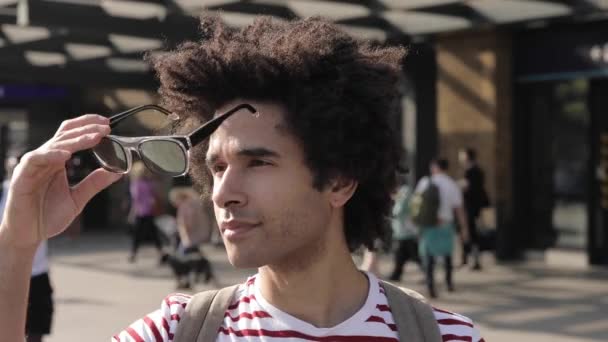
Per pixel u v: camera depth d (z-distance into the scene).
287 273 1.73
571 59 13.35
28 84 19.31
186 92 1.73
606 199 13.58
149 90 18.44
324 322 1.74
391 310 1.77
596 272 12.97
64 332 8.81
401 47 1.84
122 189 20.98
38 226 1.67
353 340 1.72
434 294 10.75
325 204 1.70
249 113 1.64
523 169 14.29
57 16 11.63
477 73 14.24
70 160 1.75
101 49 15.66
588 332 8.61
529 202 14.29
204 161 1.80
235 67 1.66
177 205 11.79
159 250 14.98
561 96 13.92
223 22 1.81
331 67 1.67
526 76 13.98
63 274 13.44
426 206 10.76
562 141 13.92
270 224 1.63
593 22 13.04
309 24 1.75
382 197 1.81
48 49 15.55
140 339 1.74
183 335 1.72
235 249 1.64
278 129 1.63
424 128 15.45
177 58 1.73
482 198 13.28
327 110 1.63
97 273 13.58
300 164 1.65
